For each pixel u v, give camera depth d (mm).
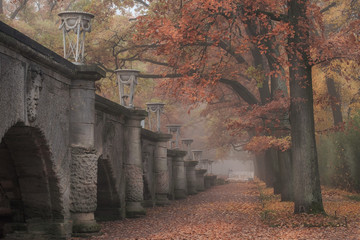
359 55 13859
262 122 20266
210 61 27688
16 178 11281
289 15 15477
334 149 26984
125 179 17562
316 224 13211
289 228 13094
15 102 9062
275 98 18906
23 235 11453
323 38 14750
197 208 21469
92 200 12320
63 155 11766
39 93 10281
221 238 11617
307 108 15312
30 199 11562
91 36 27188
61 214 11711
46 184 11391
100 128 14602
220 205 22500
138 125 17891
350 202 18906
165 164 24297
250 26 18578
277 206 18672
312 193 15000
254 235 12016
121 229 14039
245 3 15305
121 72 18156
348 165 24625
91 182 12297
